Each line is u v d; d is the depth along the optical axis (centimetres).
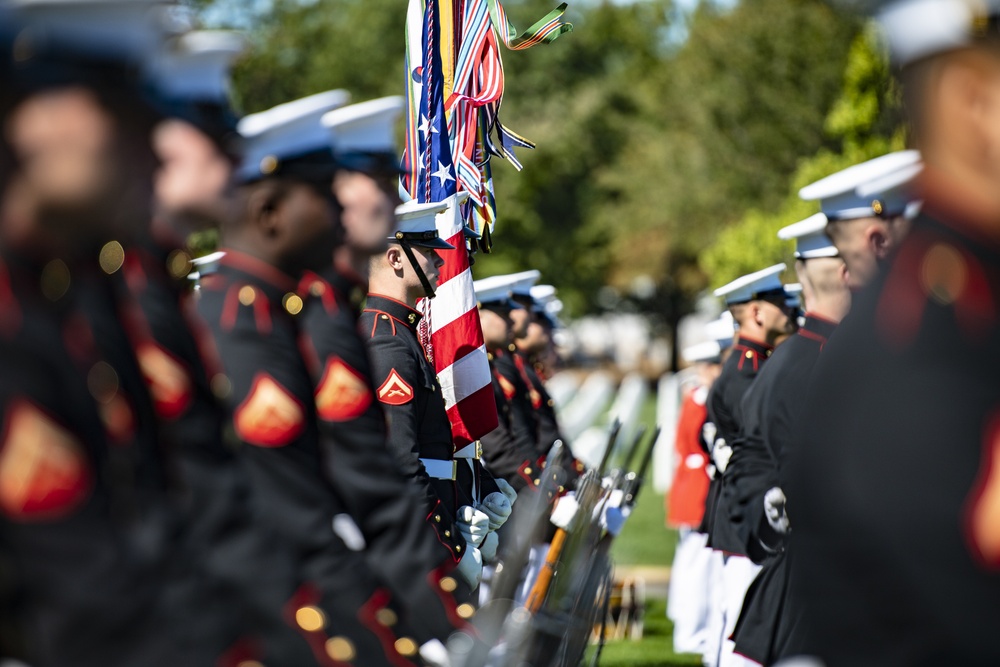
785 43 7338
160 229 715
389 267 1234
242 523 687
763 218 6431
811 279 1277
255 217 801
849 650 537
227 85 740
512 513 1345
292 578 709
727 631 1634
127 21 582
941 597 505
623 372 14000
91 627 529
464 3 1460
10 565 526
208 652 603
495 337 1931
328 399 826
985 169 541
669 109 8756
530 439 1967
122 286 645
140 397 609
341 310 848
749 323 1803
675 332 13300
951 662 509
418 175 1467
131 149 584
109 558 535
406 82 1498
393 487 838
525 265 10219
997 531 500
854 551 532
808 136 7425
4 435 521
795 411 1244
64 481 529
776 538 1414
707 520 2114
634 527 3897
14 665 535
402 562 832
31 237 566
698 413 2386
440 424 1268
